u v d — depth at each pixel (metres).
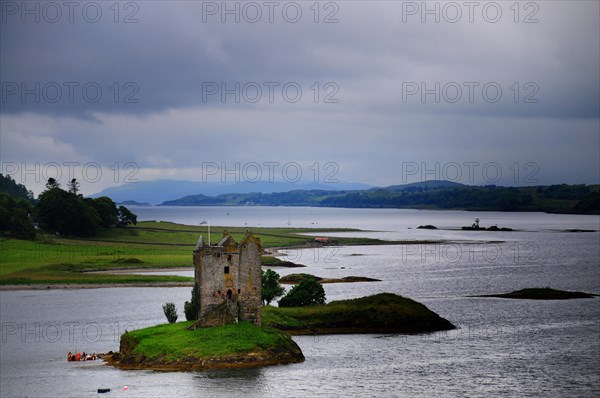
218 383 129.25
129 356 143.12
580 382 139.88
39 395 122.62
